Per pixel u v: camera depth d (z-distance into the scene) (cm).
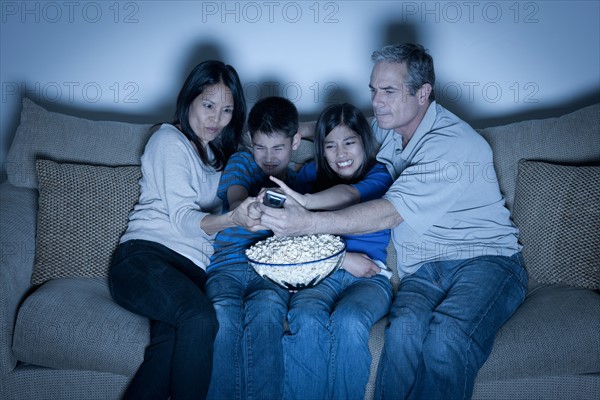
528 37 257
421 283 201
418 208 193
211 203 212
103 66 265
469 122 266
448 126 203
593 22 254
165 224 201
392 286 212
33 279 206
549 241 207
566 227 205
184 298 180
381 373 182
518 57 259
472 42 258
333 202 193
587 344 180
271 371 179
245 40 262
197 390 174
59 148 227
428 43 259
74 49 264
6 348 188
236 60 264
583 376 185
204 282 202
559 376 185
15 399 190
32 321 185
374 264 200
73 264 209
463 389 175
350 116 207
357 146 207
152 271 188
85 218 211
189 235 197
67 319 185
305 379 179
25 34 262
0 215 212
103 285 208
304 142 234
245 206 181
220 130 211
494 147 226
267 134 206
